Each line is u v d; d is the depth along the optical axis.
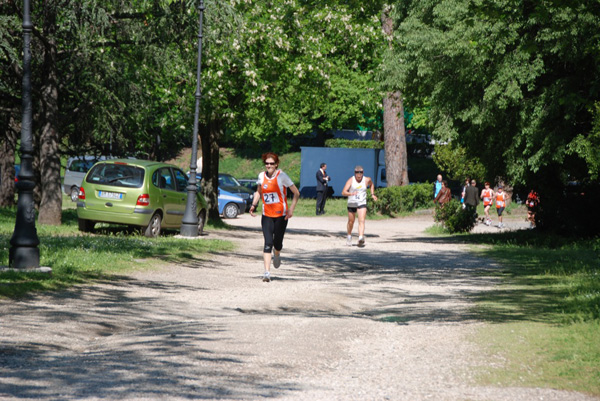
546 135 36.94
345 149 96.88
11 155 58.75
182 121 49.00
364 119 111.00
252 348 12.43
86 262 23.31
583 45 34.50
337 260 31.33
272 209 23.44
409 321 16.08
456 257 32.91
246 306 18.39
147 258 26.86
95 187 35.38
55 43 38.25
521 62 36.75
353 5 33.00
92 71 39.75
